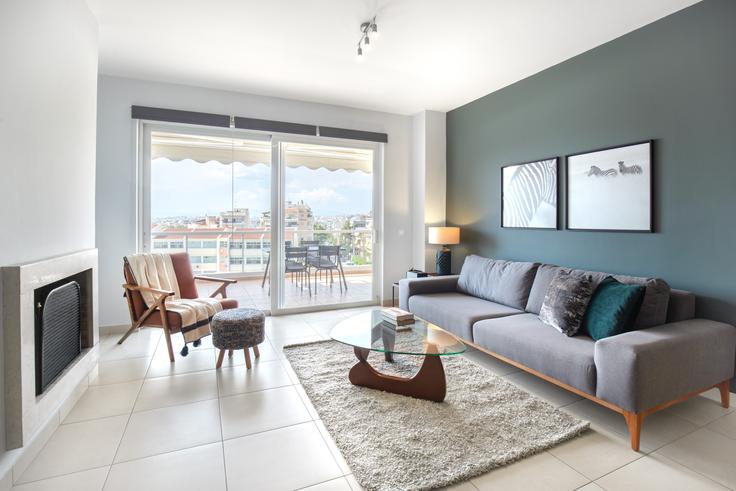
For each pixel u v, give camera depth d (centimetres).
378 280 523
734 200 240
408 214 527
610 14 271
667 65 272
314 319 445
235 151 442
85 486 163
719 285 247
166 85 400
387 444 192
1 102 162
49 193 205
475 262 407
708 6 250
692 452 188
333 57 345
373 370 260
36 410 180
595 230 322
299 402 240
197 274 429
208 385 263
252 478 169
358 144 500
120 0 256
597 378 208
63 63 222
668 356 199
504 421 213
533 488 163
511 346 263
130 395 247
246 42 317
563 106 352
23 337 168
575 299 261
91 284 262
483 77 391
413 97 453
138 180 396
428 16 277
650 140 281
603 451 190
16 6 172
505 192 418
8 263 167
